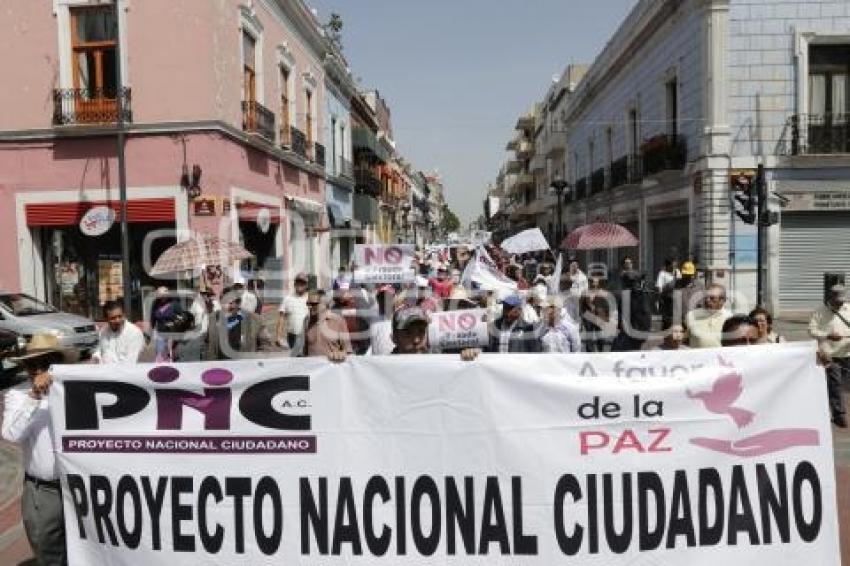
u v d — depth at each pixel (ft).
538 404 13.52
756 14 67.56
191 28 61.05
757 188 52.75
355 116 135.03
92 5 61.82
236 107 67.05
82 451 14.29
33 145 62.69
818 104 68.74
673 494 13.42
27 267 63.41
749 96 68.13
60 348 14.61
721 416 13.50
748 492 13.47
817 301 68.59
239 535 13.93
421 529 13.61
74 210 62.54
